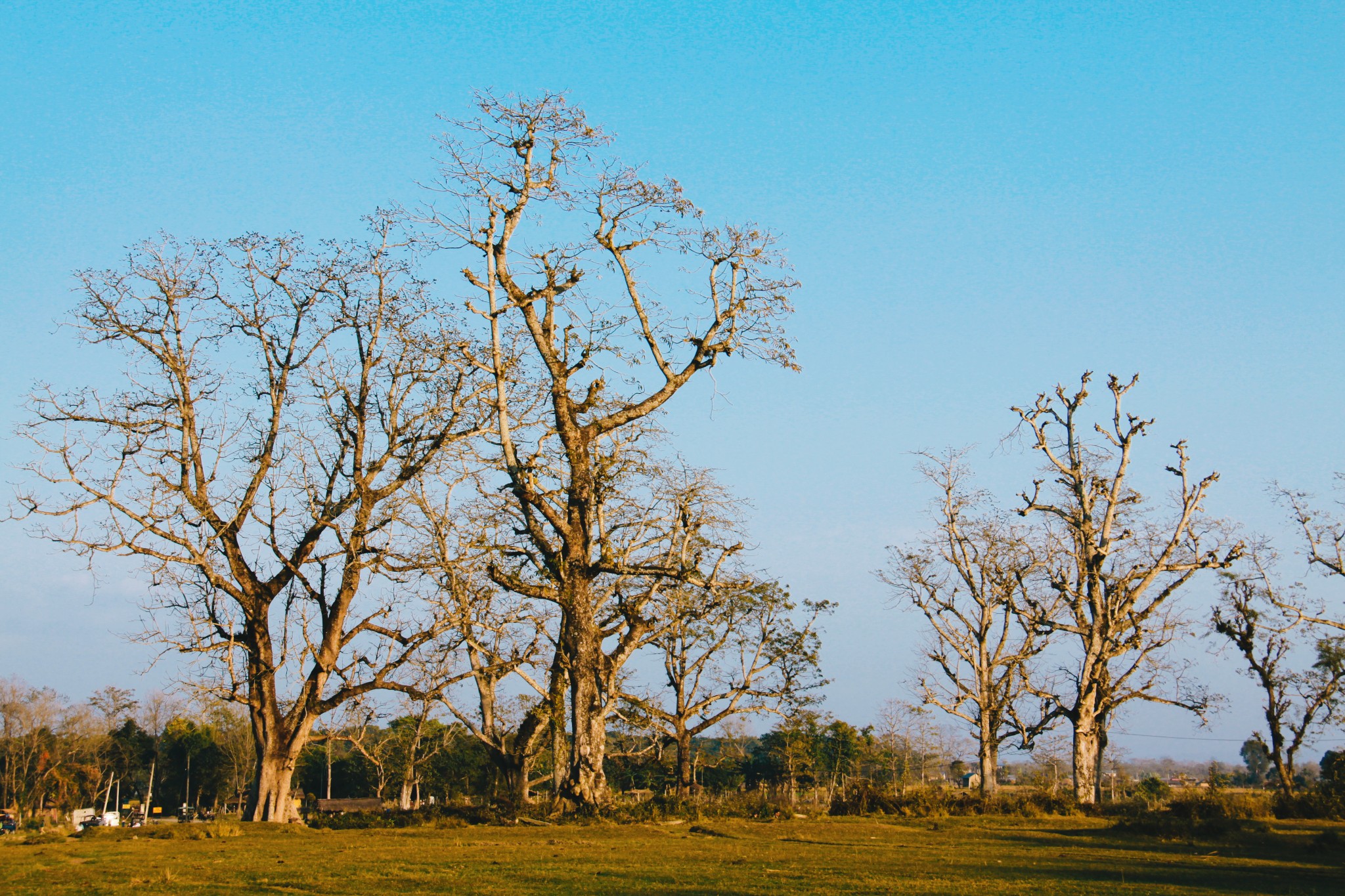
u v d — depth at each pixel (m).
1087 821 24.69
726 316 26.05
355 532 27.70
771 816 24.92
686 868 12.55
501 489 24.75
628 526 30.56
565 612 23.94
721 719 39.34
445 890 10.38
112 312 26.27
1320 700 39.38
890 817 25.53
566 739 28.05
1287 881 11.94
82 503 24.75
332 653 27.48
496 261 25.05
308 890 10.48
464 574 27.61
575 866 12.63
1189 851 16.19
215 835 18.88
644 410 25.45
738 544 31.14
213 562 26.25
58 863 13.34
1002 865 13.31
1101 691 36.66
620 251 25.92
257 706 26.81
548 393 29.19
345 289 29.50
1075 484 38.06
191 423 26.80
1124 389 38.03
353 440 29.05
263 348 28.52
